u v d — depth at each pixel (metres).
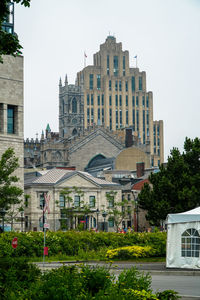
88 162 199.00
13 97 82.50
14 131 82.75
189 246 35.72
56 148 198.50
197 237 35.47
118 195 115.81
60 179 110.69
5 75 82.00
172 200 65.62
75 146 198.25
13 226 80.88
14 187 55.97
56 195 108.38
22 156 82.62
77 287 14.88
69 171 116.56
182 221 36.06
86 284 15.76
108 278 16.20
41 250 49.59
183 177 64.69
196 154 67.00
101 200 113.50
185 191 63.44
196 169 67.31
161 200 65.31
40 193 107.38
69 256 50.84
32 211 106.06
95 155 199.62
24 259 19.86
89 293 15.13
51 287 14.43
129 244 52.78
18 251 47.25
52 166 185.62
